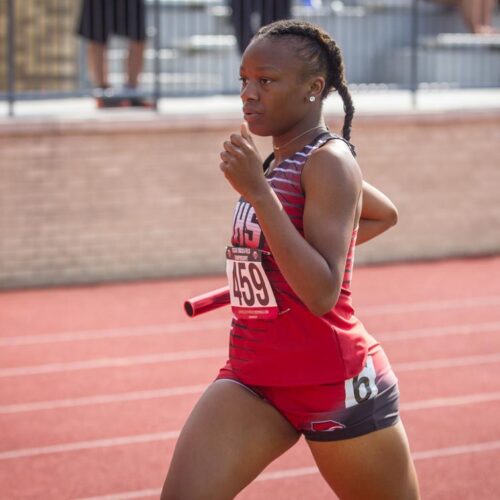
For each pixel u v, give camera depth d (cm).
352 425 1193
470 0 5166
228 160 1086
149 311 3403
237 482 1188
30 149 3662
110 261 3819
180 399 2502
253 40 1200
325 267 1096
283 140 1209
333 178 1134
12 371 2731
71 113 3816
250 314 1195
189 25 4831
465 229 4281
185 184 3866
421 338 3077
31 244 3719
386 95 4616
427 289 3728
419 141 4134
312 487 1944
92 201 3762
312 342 1177
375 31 5088
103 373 2716
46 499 1892
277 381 1188
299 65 1170
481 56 5012
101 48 3934
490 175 4278
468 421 2322
